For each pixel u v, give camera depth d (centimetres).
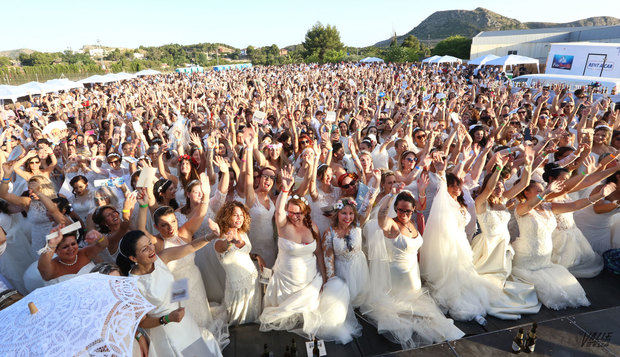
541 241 472
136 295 246
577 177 513
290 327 424
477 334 376
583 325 372
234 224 392
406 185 565
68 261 361
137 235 306
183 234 401
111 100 2345
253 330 425
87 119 1481
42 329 197
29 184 526
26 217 543
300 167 654
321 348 387
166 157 773
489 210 473
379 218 450
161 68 10406
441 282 466
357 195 507
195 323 365
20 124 1530
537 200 457
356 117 1076
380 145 746
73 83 3253
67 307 213
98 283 241
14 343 191
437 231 463
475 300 450
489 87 2405
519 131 899
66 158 827
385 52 8000
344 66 5216
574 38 4762
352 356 387
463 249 465
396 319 417
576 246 509
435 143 804
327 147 627
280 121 1167
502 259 478
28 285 394
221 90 2614
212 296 473
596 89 1770
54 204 450
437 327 407
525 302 458
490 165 614
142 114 1529
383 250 445
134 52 15000
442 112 1031
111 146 965
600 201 537
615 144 709
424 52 7988
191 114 1418
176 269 378
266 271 446
